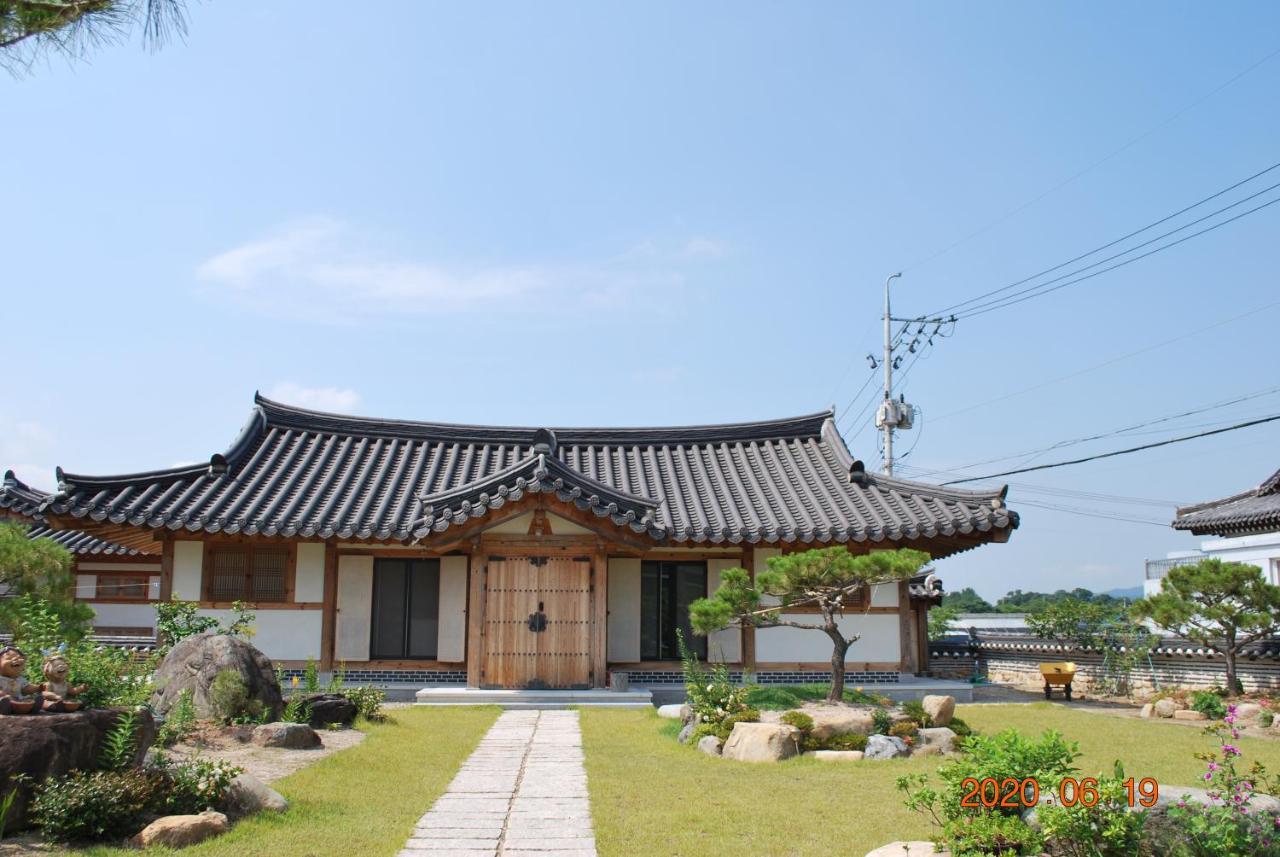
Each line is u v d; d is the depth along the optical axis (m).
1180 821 6.69
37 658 9.55
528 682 17.80
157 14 6.00
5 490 24.58
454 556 19.25
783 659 19.30
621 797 9.66
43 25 5.91
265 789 8.81
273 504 18.88
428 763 11.28
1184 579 18.83
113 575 25.33
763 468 22.23
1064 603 24.59
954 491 19.20
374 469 21.66
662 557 19.78
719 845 7.92
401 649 19.20
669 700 18.70
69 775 7.83
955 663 28.36
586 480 18.08
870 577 13.41
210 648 12.51
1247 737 14.40
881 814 8.93
